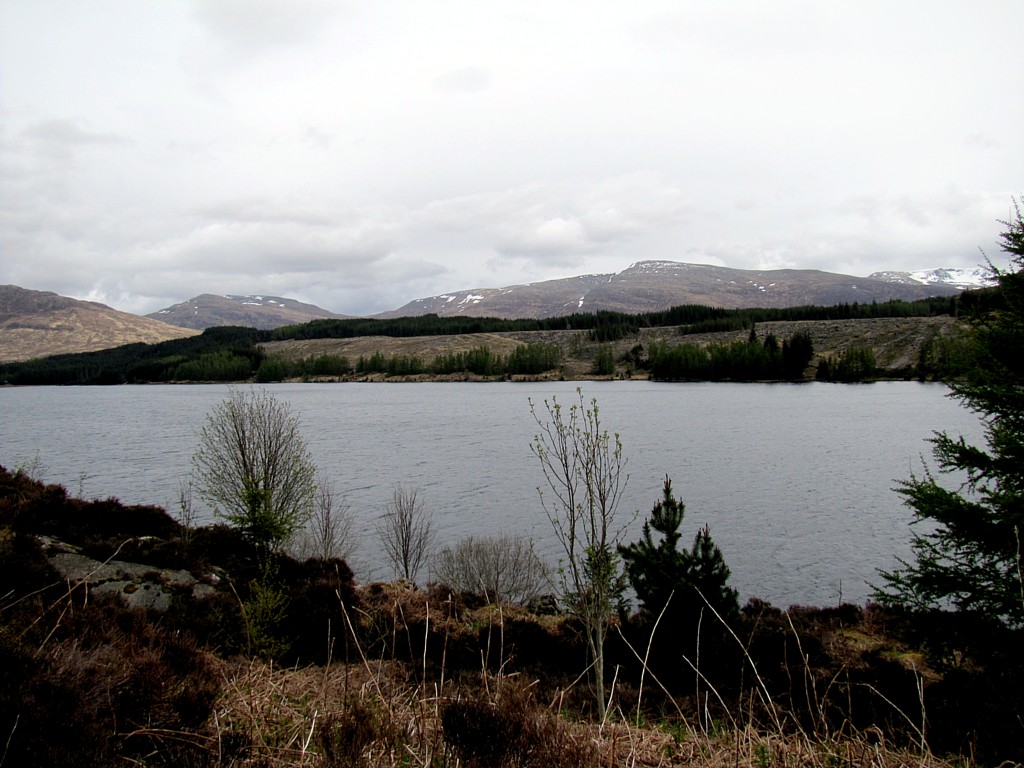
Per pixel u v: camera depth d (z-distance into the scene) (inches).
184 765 184.9
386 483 2276.1
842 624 738.2
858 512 1824.6
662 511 597.3
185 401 6417.3
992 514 537.6
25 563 457.7
